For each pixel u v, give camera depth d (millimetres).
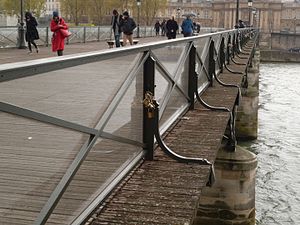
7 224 2609
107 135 3793
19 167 2623
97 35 35531
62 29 17672
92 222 3385
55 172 2996
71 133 3154
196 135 5973
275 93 44594
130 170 4473
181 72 6828
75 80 3113
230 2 120438
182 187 4098
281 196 16766
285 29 123062
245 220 11016
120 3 88438
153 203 3738
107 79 3676
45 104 2729
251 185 11000
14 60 16547
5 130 2387
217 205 10953
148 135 4914
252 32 52625
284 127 29328
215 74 10742
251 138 25781
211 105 8000
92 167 3574
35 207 2826
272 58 90438
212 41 10273
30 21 20672
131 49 4039
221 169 10812
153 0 91500
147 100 4816
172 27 27750
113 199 3795
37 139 2729
